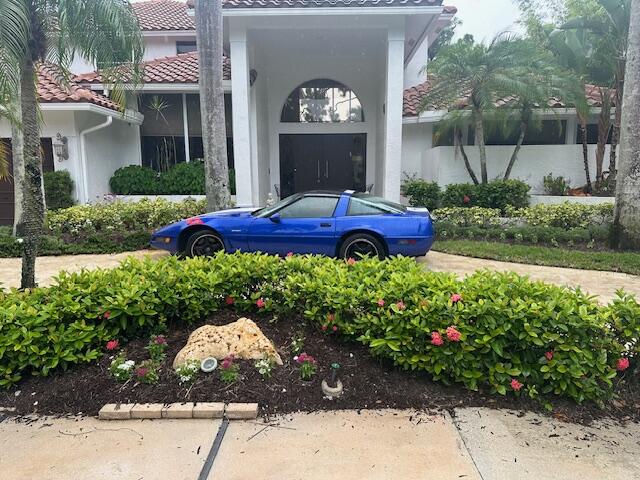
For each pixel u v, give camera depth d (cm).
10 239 841
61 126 1178
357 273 416
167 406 300
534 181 1262
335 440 274
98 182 1273
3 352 316
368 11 1008
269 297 411
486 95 1076
